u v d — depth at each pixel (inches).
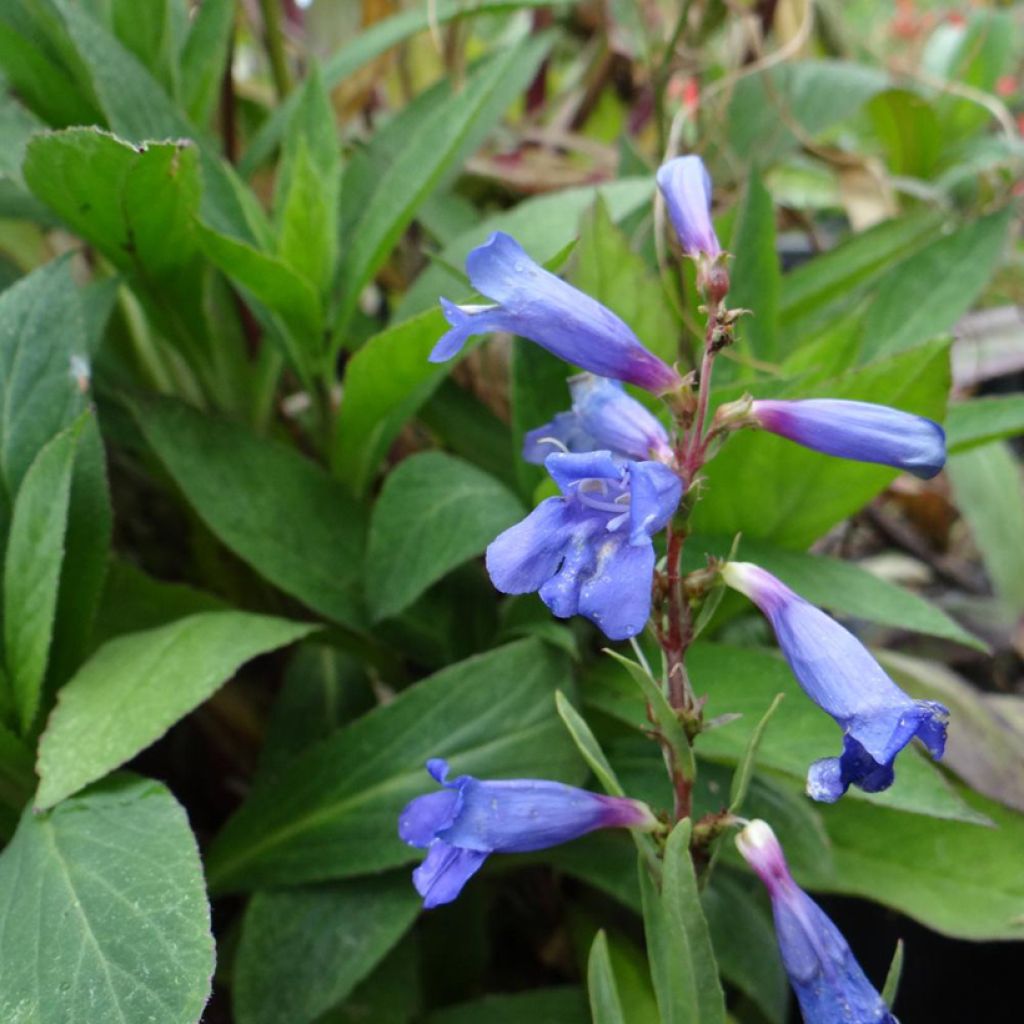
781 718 7.2
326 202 8.7
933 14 20.5
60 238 11.7
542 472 8.6
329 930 7.1
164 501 11.1
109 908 5.5
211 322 9.9
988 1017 9.5
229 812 10.4
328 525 8.7
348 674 9.3
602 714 8.2
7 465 7.8
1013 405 8.4
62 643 7.7
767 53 14.1
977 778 8.2
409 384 8.3
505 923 9.8
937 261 10.1
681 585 5.4
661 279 9.1
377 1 13.9
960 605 12.4
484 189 13.7
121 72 8.4
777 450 7.8
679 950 4.9
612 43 15.0
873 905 9.7
